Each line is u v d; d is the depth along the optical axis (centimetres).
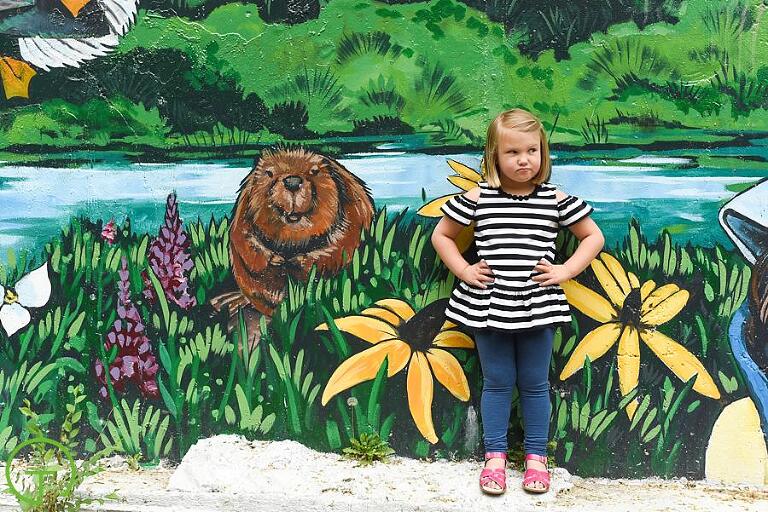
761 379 324
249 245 337
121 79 335
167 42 333
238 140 334
